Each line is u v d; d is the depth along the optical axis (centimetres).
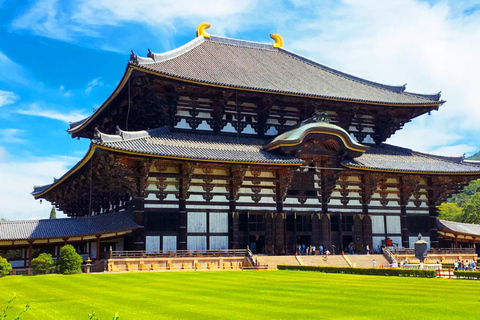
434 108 7262
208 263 5347
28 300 2742
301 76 7431
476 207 12512
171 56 6419
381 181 6856
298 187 6397
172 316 2150
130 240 5534
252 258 5531
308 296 2769
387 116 7338
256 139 6556
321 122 6269
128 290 3164
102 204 7169
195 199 5797
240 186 5947
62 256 4741
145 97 6084
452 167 7025
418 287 3259
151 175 5516
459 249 6919
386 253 6241
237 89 6062
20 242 5397
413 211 7056
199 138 6059
